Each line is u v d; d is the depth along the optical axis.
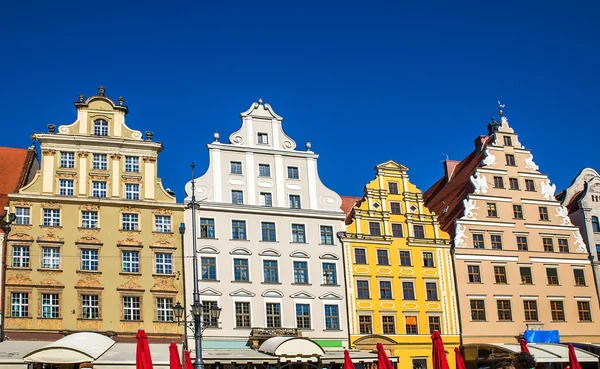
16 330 44.69
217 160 52.75
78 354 35.78
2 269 45.47
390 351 52.38
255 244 51.69
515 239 58.47
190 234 50.22
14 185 50.62
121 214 49.09
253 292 50.50
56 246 47.19
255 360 44.69
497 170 60.09
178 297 48.59
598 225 61.41
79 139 49.72
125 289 47.59
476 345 53.94
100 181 49.53
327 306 52.09
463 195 60.06
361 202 56.22
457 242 56.62
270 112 55.69
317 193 54.75
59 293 46.28
